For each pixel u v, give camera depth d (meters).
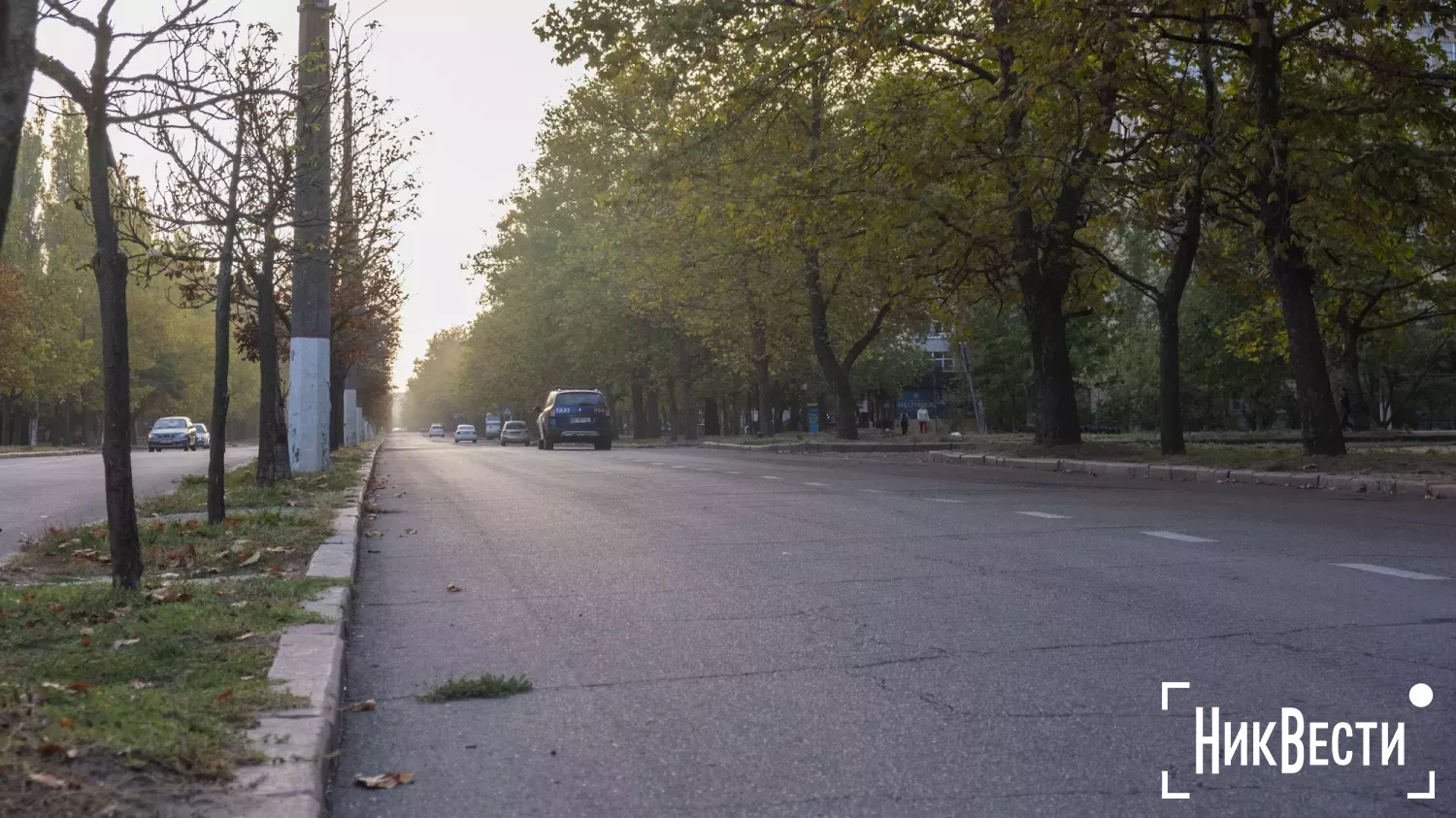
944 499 14.35
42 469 29.33
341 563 8.39
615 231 46.22
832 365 37.78
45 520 13.52
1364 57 17.89
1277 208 18.20
